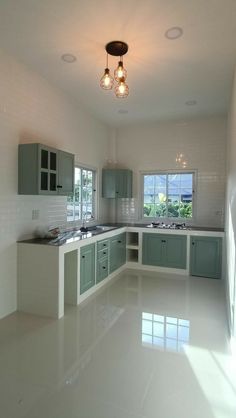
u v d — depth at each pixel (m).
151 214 5.57
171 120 5.20
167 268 4.82
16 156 3.08
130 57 2.89
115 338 2.57
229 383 1.95
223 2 2.09
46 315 3.03
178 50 2.75
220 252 4.45
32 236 3.39
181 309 3.27
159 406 1.73
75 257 3.35
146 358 2.25
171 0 2.08
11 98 2.99
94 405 1.73
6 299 3.00
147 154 5.48
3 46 2.75
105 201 5.59
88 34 2.51
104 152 5.48
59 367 2.11
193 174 5.19
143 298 3.62
